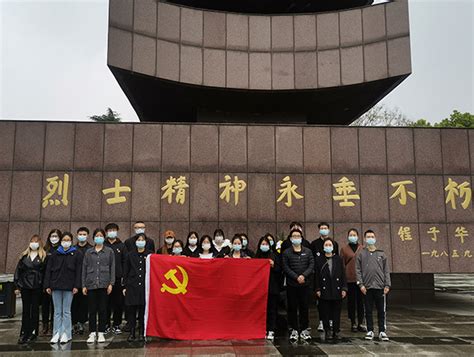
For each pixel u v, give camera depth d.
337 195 11.88
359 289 8.33
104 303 7.30
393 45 13.60
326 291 7.48
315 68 14.02
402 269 11.57
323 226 7.94
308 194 11.88
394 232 11.73
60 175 11.41
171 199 11.58
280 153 12.02
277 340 7.42
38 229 11.13
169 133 11.87
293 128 12.16
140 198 11.52
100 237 7.36
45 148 11.48
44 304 7.94
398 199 11.90
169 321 7.30
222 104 15.70
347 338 7.64
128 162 11.63
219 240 8.32
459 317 10.30
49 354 6.45
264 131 12.09
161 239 11.39
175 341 7.22
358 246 8.52
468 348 6.93
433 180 12.02
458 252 11.70
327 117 17.81
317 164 12.02
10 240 11.03
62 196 11.32
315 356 6.38
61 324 7.28
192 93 14.59
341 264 7.60
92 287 7.18
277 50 14.16
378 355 6.46
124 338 7.53
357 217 11.79
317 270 7.62
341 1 16.50
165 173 11.68
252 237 11.60
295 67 14.07
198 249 8.28
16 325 9.05
